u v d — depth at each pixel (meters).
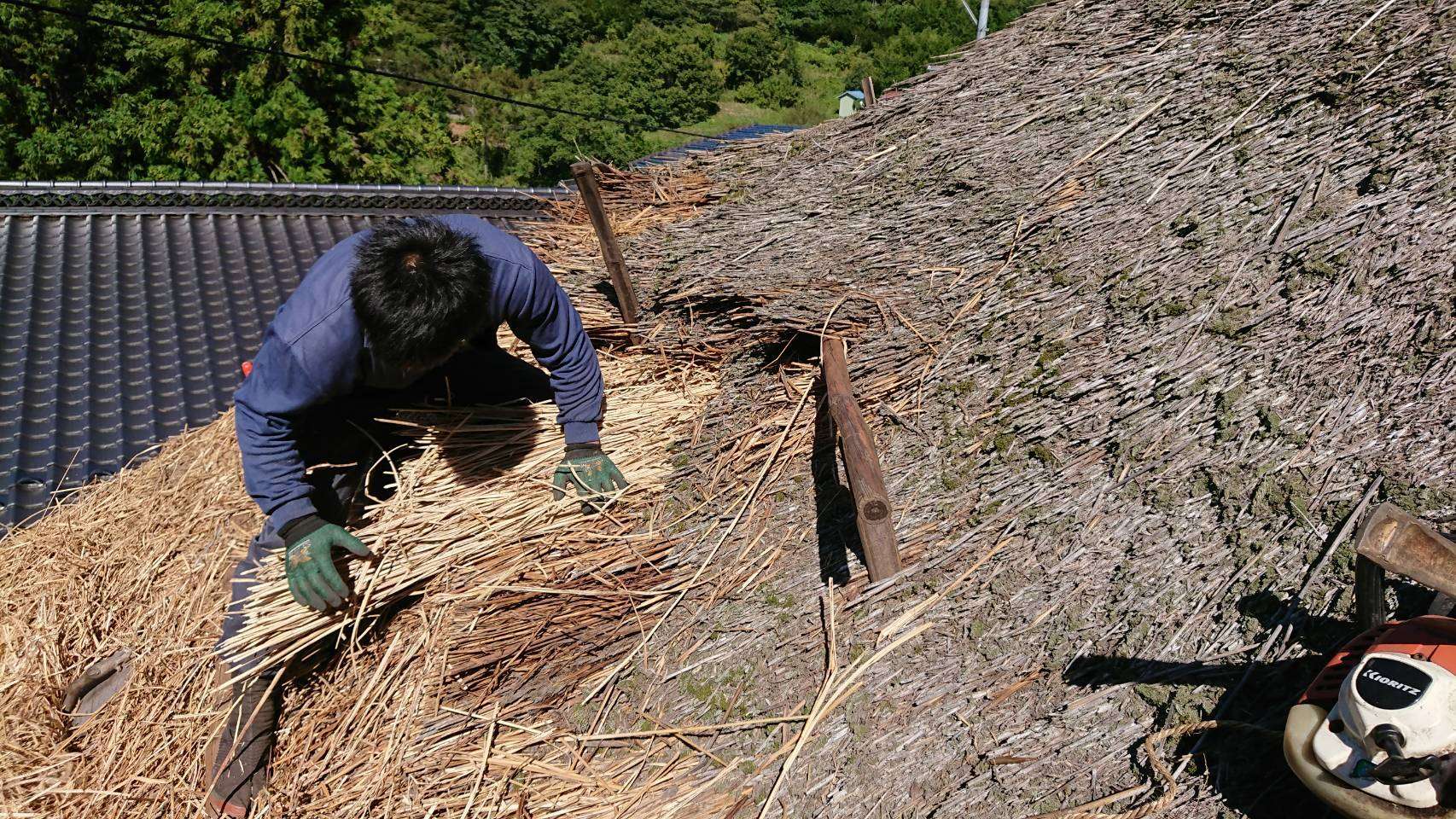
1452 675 1.51
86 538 3.96
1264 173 2.88
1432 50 2.89
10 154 20.95
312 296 2.27
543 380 3.23
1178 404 2.44
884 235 3.53
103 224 9.73
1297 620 1.96
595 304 3.76
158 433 7.40
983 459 2.59
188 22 20.95
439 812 2.32
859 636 2.33
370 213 10.66
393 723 2.53
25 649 3.37
